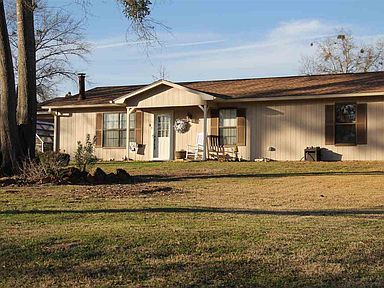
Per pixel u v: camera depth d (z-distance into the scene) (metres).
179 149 23.38
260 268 5.55
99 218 8.69
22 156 15.27
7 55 15.20
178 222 8.23
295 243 6.62
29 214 9.07
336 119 20.77
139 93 22.80
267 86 23.62
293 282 5.12
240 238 6.89
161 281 5.14
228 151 22.25
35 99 16.05
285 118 21.55
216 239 6.82
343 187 13.51
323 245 6.52
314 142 21.08
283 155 21.53
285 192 12.72
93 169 17.91
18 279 5.23
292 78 25.28
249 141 22.03
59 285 5.04
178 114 23.50
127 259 5.88
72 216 8.88
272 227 7.72
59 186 13.53
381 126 20.06
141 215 9.03
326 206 10.43
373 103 20.22
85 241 6.64
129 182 14.69
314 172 17.05
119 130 24.86
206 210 9.73
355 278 5.24
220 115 22.56
